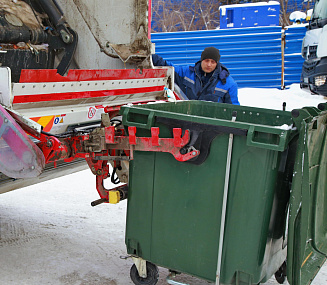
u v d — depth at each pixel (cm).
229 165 232
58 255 340
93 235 383
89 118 329
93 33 439
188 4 2084
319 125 246
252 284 235
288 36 1233
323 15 962
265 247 233
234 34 1255
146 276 277
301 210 221
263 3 1497
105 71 332
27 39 411
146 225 265
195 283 300
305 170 219
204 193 243
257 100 1045
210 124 233
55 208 448
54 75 287
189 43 1272
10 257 333
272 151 221
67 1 446
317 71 942
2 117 256
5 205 454
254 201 229
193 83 461
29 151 253
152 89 402
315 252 261
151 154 257
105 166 298
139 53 419
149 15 421
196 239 249
